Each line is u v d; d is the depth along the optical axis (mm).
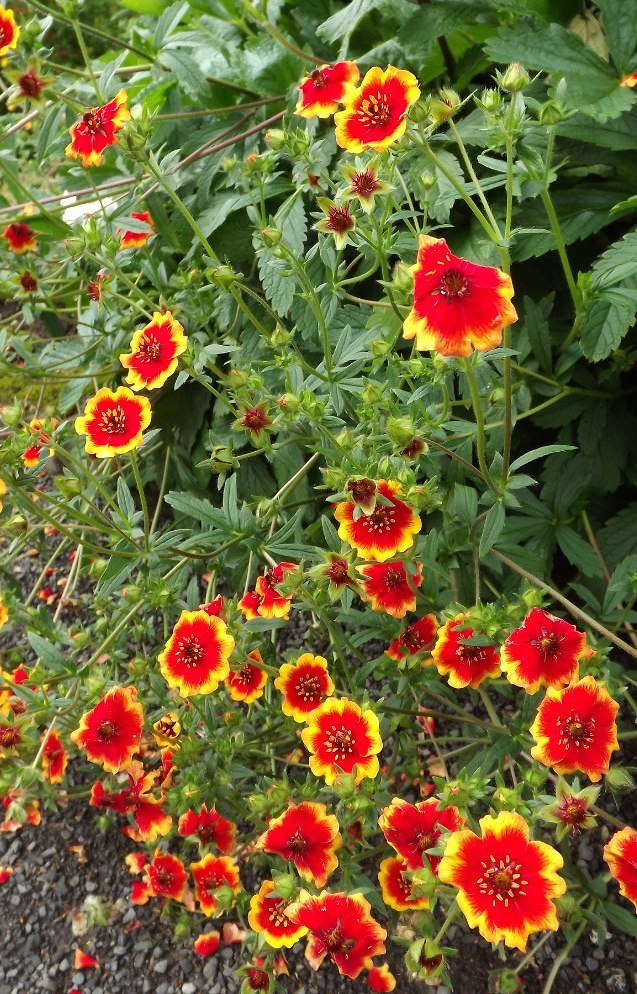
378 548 288
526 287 416
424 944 261
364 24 481
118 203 441
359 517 279
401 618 337
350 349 337
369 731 294
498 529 305
